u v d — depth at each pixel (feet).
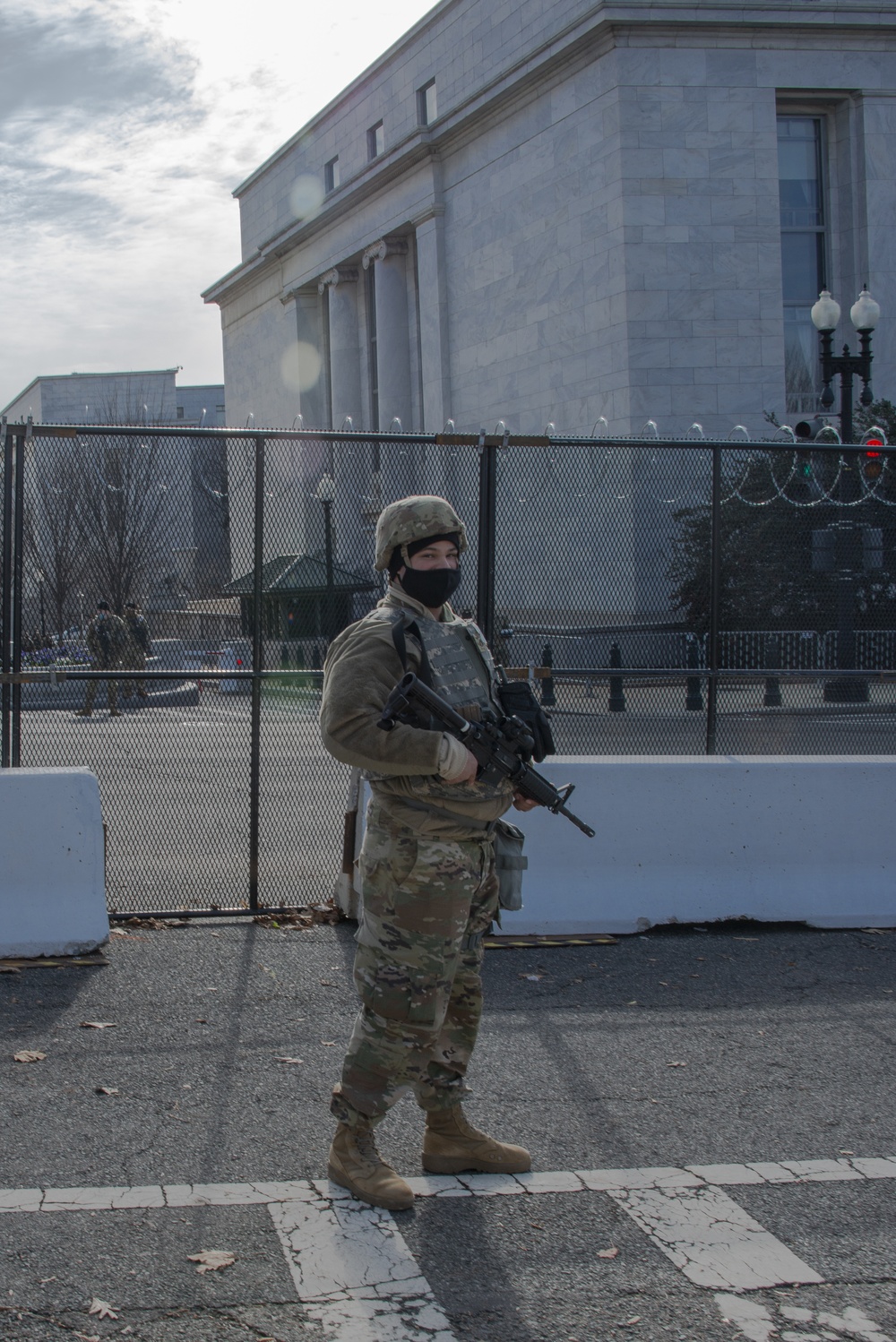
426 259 125.18
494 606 24.68
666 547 27.35
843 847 23.41
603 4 95.76
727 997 18.80
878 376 104.83
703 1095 15.02
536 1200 12.25
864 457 28.68
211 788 35.09
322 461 24.67
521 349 111.86
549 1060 16.11
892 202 104.17
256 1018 17.24
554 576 26.86
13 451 22.61
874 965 20.62
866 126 102.94
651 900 22.57
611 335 99.96
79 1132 13.51
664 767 22.91
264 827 30.73
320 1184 12.40
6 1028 16.72
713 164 99.19
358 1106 12.09
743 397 99.40
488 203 115.75
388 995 11.88
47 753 34.47
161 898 23.68
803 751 34.76
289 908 23.09
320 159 150.20
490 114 113.70
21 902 20.17
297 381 159.63
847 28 100.42
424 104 128.57
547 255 107.45
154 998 18.03
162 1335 9.73
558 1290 10.58
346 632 12.20
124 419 170.81
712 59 99.09
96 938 20.18
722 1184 12.68
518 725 12.07
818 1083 15.44
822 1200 12.36
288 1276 10.66
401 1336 9.80
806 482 28.68
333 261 146.61
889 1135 13.97
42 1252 10.96
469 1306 10.28
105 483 23.48
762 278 99.86
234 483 24.04
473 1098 14.82
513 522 26.50
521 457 26.63
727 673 26.86
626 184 97.86
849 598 28.66
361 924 12.32
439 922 11.79
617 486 27.20
